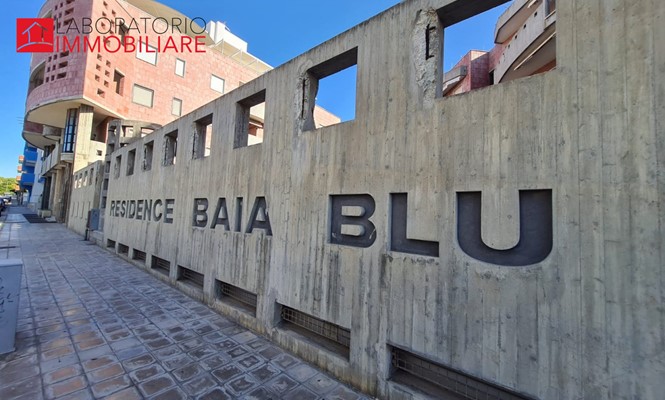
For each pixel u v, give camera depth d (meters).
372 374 3.05
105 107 20.45
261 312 4.40
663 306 1.80
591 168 2.07
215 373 3.36
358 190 3.35
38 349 3.76
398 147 3.05
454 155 2.67
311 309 3.71
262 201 4.68
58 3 20.33
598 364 1.97
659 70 1.89
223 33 34.53
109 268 8.27
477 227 2.54
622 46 2.02
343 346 3.60
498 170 2.43
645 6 1.96
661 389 1.78
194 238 6.09
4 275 3.65
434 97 2.85
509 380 2.28
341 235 3.53
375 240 3.15
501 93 2.46
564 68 2.22
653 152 1.88
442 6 2.89
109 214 11.29
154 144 8.29
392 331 2.94
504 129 2.43
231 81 29.30
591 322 2.01
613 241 1.97
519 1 6.92
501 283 2.35
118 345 3.94
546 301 2.17
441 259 2.66
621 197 1.96
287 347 3.94
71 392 2.94
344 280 3.38
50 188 33.12
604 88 2.06
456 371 2.59
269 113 4.67
